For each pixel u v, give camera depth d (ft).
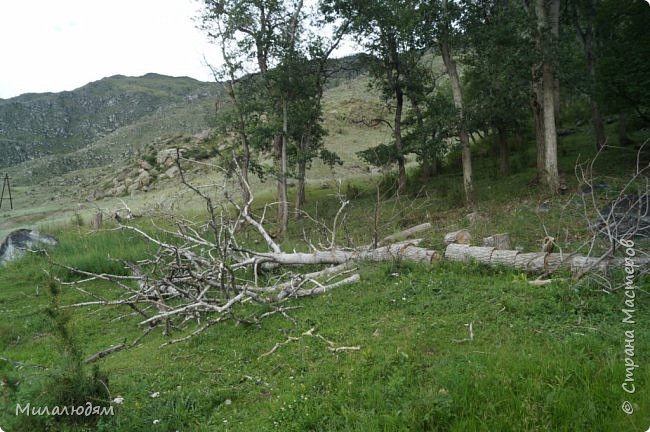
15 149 456.86
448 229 41.50
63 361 17.33
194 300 29.78
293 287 30.07
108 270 47.37
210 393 18.30
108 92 620.49
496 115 63.87
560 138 81.82
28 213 120.88
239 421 16.46
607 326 19.07
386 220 53.11
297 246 47.80
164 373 20.86
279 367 19.92
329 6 69.67
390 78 77.10
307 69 74.74
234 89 80.12
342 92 211.00
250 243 52.49
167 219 51.06
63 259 51.31
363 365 18.13
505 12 54.95
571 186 51.72
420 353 18.47
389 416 14.62
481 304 22.70
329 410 15.78
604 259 24.30
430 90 77.61
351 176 112.88
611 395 14.74
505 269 27.78
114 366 23.09
